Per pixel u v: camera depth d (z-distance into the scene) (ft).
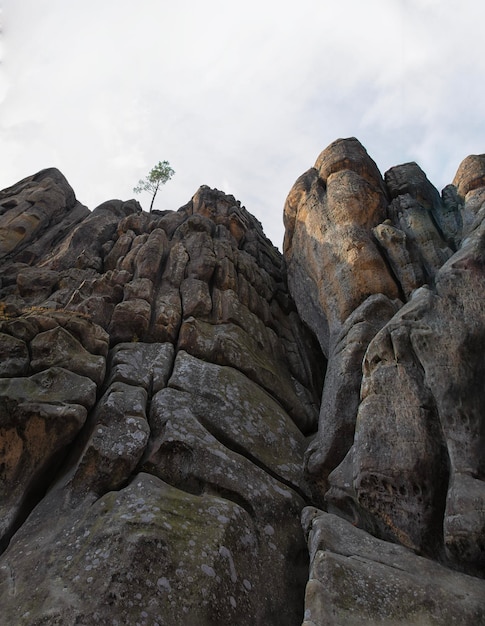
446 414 41.34
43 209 111.04
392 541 40.37
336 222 73.56
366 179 79.82
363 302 62.59
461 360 43.32
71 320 58.85
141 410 49.52
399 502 40.50
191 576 34.99
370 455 42.75
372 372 47.96
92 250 91.91
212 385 57.16
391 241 66.85
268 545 42.06
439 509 39.19
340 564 35.17
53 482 45.50
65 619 30.66
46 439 45.68
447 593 33.01
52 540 37.91
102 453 44.14
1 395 46.37
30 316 58.49
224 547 38.40
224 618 34.04
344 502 45.32
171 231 95.55
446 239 72.90
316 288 75.61
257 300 82.79
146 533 36.42
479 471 37.91
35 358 53.16
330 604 32.01
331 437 51.08
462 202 78.28
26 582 34.42
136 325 64.75
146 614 31.81
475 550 34.99
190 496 42.60
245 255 94.99
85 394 49.19
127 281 74.95
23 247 101.71
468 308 46.37
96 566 34.22
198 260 82.02
